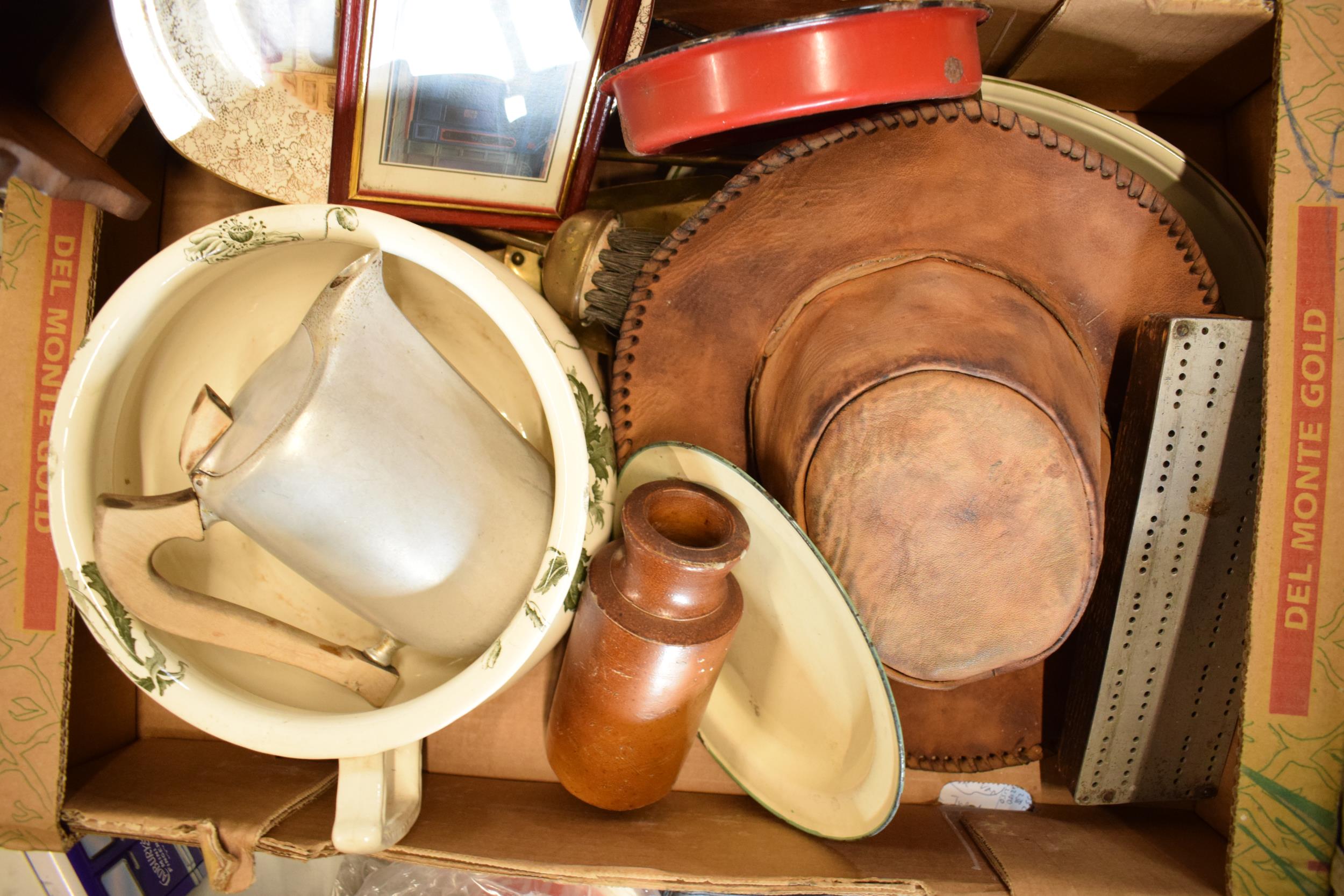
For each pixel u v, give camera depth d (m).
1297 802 0.62
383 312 0.53
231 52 0.69
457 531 0.55
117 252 0.76
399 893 0.81
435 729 0.58
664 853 0.67
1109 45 0.73
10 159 0.57
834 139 0.60
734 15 0.79
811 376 0.58
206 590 0.67
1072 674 0.76
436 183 0.74
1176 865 0.70
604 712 0.60
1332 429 0.62
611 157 0.82
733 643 0.74
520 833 0.70
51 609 0.70
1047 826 0.77
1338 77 0.63
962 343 0.55
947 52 0.55
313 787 0.75
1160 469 0.67
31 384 0.70
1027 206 0.65
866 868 0.66
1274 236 0.63
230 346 0.67
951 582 0.58
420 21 0.67
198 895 0.90
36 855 0.75
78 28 0.69
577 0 0.68
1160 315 0.67
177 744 0.84
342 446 0.49
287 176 0.74
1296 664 0.62
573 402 0.58
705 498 0.57
